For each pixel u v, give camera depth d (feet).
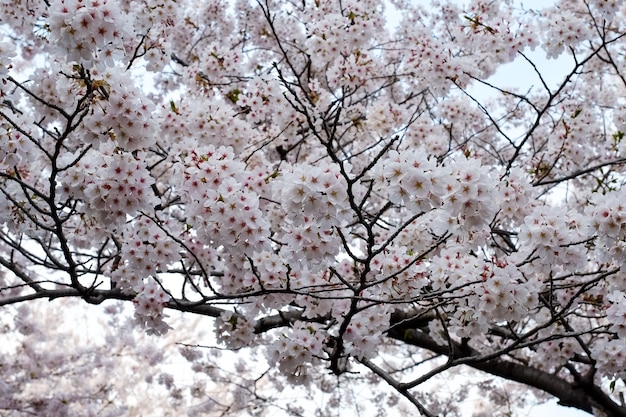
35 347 32.65
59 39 8.41
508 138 15.66
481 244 12.16
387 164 8.63
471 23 17.53
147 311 13.19
